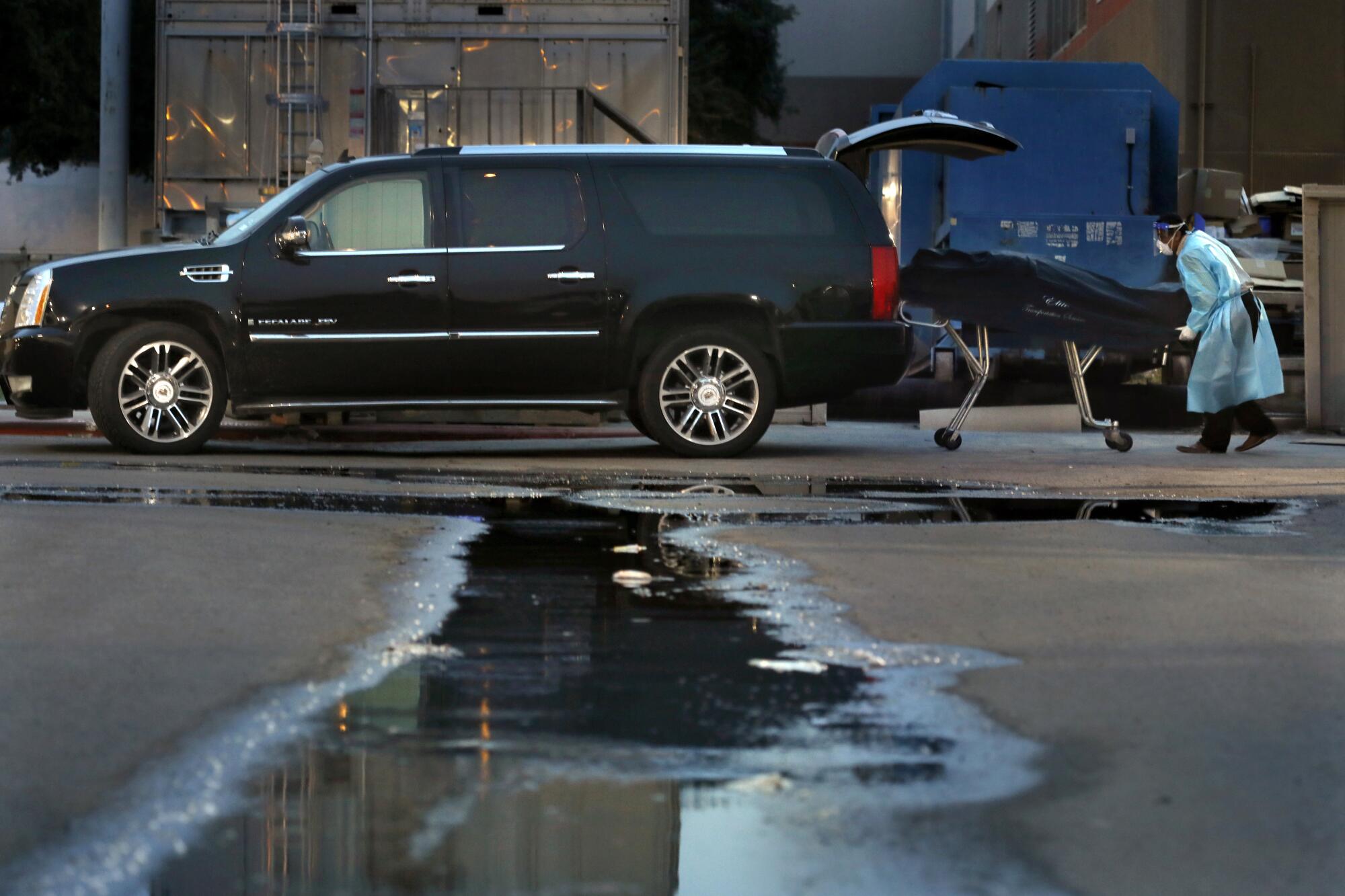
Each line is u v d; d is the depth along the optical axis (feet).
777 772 17.78
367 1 107.55
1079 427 97.25
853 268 70.54
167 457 66.39
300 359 68.23
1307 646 25.98
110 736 19.11
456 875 14.14
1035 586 32.12
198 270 67.87
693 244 69.77
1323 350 98.53
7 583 30.04
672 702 21.33
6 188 295.48
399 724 19.93
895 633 26.78
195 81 107.14
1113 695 22.08
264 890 13.75
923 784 17.37
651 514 44.93
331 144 107.55
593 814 16.06
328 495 49.01
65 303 67.21
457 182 69.36
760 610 28.84
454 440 87.51
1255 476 61.26
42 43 190.90
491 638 25.82
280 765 17.90
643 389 69.46
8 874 14.19
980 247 105.50
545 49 107.65
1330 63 147.54
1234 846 15.43
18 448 71.67
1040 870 14.60
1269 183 147.74
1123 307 78.13
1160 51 154.61
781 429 98.53
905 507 48.42
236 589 29.96
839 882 14.12
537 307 68.90
